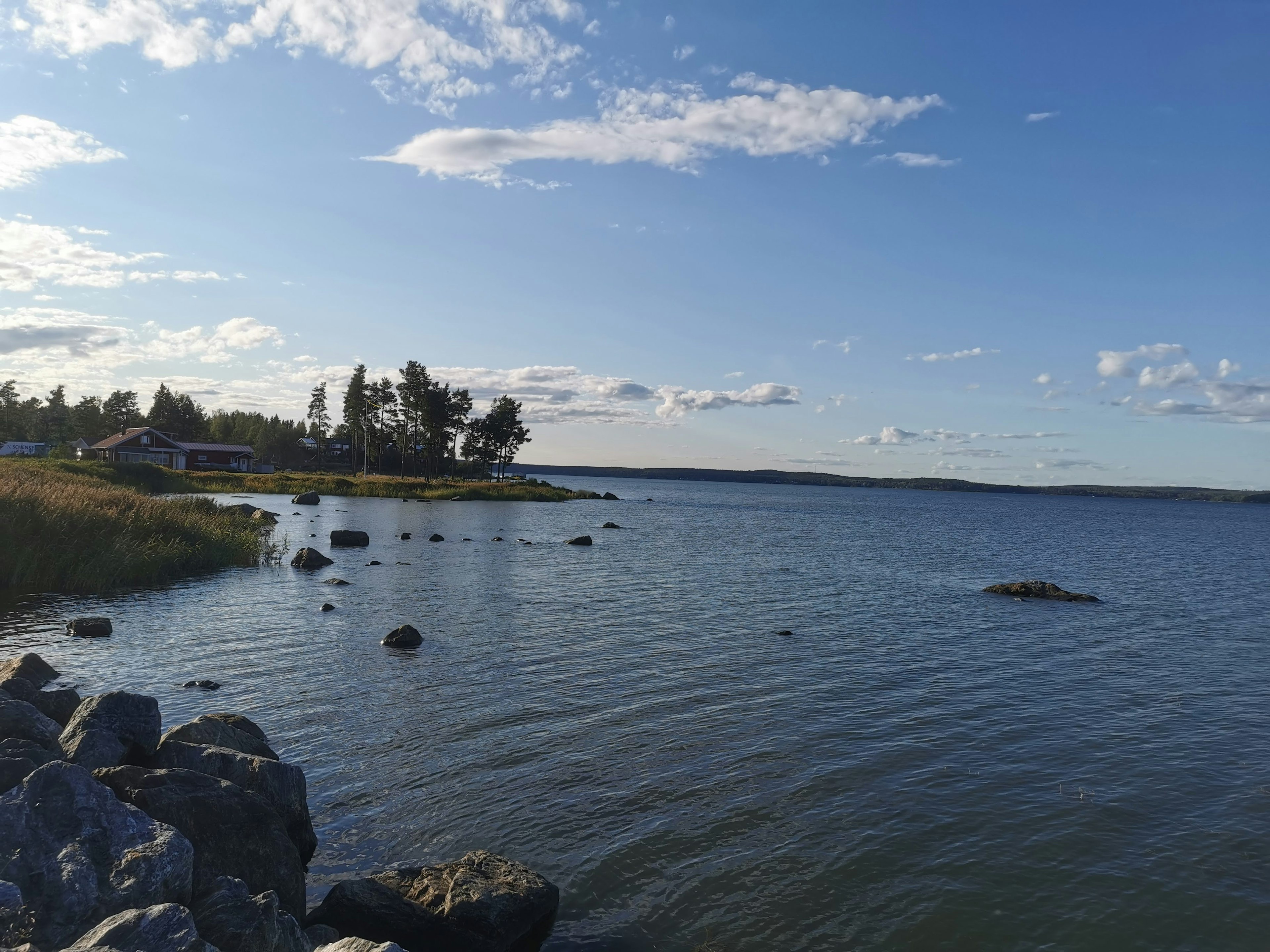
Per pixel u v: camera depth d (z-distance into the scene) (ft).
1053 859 29.63
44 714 29.58
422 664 54.54
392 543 141.18
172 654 54.65
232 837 23.32
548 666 55.31
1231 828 32.55
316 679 49.90
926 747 41.14
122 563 84.07
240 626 65.05
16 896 17.17
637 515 285.23
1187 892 27.61
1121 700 51.70
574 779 35.53
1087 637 74.59
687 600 87.86
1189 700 52.21
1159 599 104.99
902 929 25.08
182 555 95.45
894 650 65.16
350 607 75.36
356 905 23.26
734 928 24.90
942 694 51.72
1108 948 24.29
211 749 28.17
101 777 23.61
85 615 66.39
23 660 44.21
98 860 18.90
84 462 239.30
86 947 15.66
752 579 108.88
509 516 240.12
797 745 40.93
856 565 133.80
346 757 37.14
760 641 66.23
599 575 107.96
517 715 44.14
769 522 267.39
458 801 33.01
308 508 229.66
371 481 347.97
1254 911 26.48
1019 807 34.19
